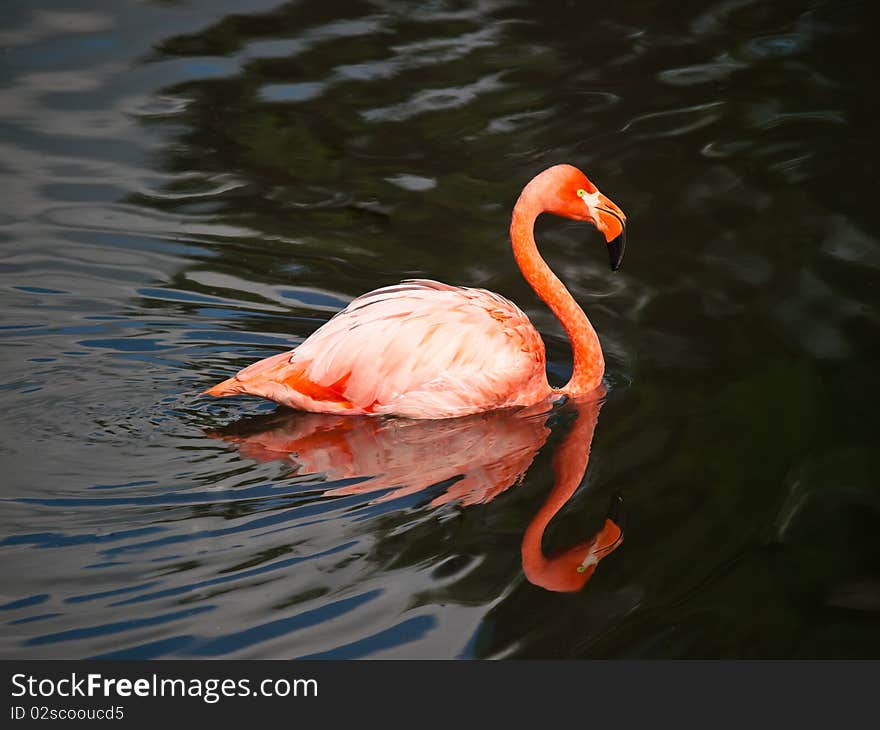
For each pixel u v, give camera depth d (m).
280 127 16.05
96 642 7.35
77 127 15.93
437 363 10.41
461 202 14.37
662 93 16.98
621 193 14.35
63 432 9.83
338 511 8.82
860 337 11.38
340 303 12.31
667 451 9.73
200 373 10.96
